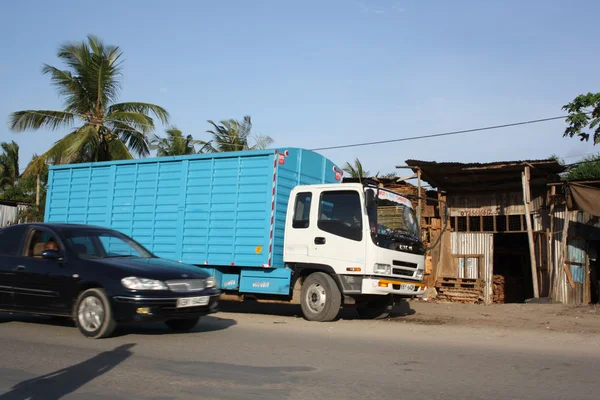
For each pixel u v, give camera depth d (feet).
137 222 42.14
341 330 31.55
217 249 38.14
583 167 84.53
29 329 30.17
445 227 58.90
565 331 32.48
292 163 38.34
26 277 28.91
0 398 16.81
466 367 21.18
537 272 59.36
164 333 29.01
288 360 22.08
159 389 17.69
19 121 80.23
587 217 54.65
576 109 50.78
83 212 45.39
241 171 37.99
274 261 36.29
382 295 35.86
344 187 35.19
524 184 53.36
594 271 55.21
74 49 80.89
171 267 27.86
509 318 39.68
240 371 20.08
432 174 59.00
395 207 36.60
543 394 17.30
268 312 43.68
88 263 27.55
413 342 27.50
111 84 83.35
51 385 18.25
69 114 82.17
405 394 17.16
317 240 35.47
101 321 26.30
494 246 69.31
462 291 61.67
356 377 19.31
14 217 106.83
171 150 100.48
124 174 43.55
